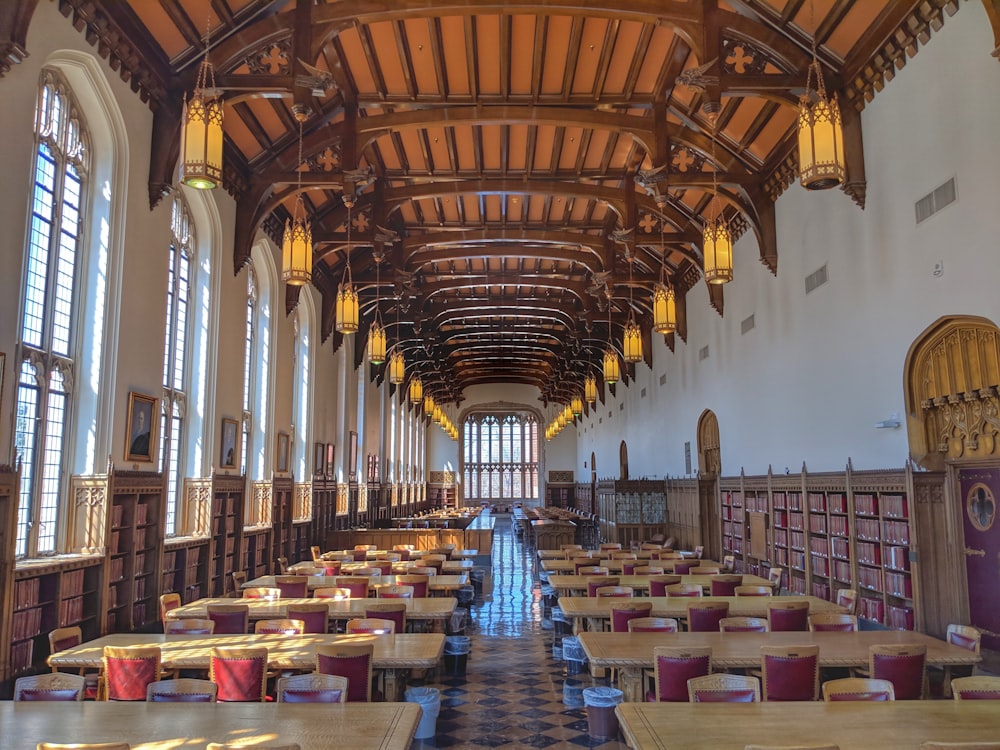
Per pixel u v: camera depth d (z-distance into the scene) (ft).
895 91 32.35
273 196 47.11
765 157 45.14
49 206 28.40
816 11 32.94
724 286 58.95
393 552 50.37
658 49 38.45
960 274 28.04
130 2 30.14
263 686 17.47
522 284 79.25
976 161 27.04
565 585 33.60
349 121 42.29
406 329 94.94
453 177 53.93
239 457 45.98
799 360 43.52
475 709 23.97
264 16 34.58
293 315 58.13
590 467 144.77
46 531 27.96
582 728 21.94
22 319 25.93
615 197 52.34
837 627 22.94
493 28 36.65
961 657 18.44
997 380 27.17
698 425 66.80
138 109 32.78
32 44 25.67
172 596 28.07
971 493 29.30
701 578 35.70
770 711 13.83
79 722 13.19
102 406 30.55
